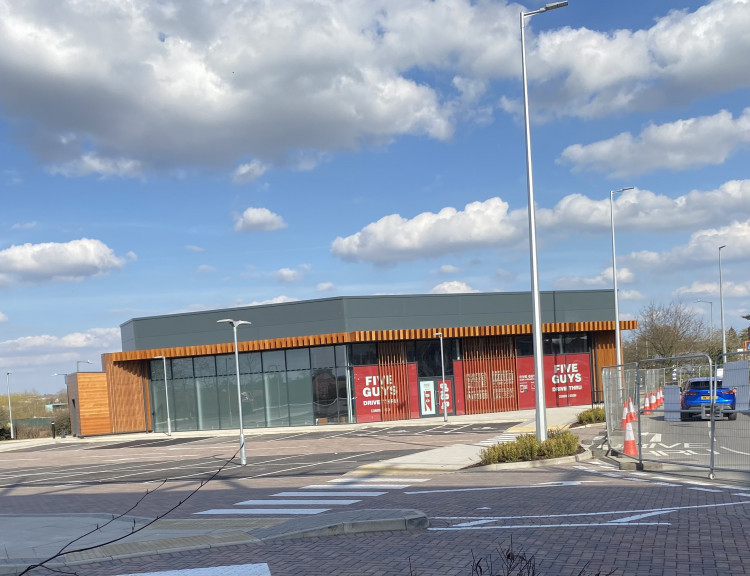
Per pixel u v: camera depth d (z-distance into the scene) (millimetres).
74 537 11688
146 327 52031
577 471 17062
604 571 7449
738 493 12195
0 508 17625
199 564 9078
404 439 31891
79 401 52406
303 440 36125
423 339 47938
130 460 31766
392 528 10414
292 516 12594
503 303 49500
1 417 74625
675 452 18328
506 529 10023
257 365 49406
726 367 14773
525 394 49188
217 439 42312
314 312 47562
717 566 7480
